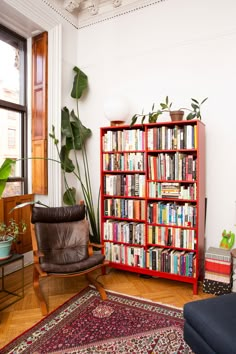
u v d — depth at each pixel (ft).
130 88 11.60
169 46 10.68
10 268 10.69
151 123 9.50
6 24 10.91
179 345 6.23
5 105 11.02
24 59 11.95
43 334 6.65
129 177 10.08
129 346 6.20
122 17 11.77
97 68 12.45
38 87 11.67
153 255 9.57
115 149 10.32
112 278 10.12
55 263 8.63
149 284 9.59
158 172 9.53
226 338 4.33
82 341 6.39
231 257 8.66
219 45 9.77
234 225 9.64
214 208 9.96
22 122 12.01
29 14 10.57
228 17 9.61
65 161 12.06
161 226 9.51
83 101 12.85
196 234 8.89
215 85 9.86
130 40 11.60
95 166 12.62
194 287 8.80
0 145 11.06
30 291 9.05
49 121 11.60
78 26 12.95
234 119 9.55
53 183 11.79
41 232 9.09
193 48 10.23
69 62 12.51
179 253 9.28
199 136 8.92
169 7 10.69
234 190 9.62
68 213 9.76
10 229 9.64
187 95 10.38
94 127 12.60
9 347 6.18
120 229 10.25
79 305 8.05
